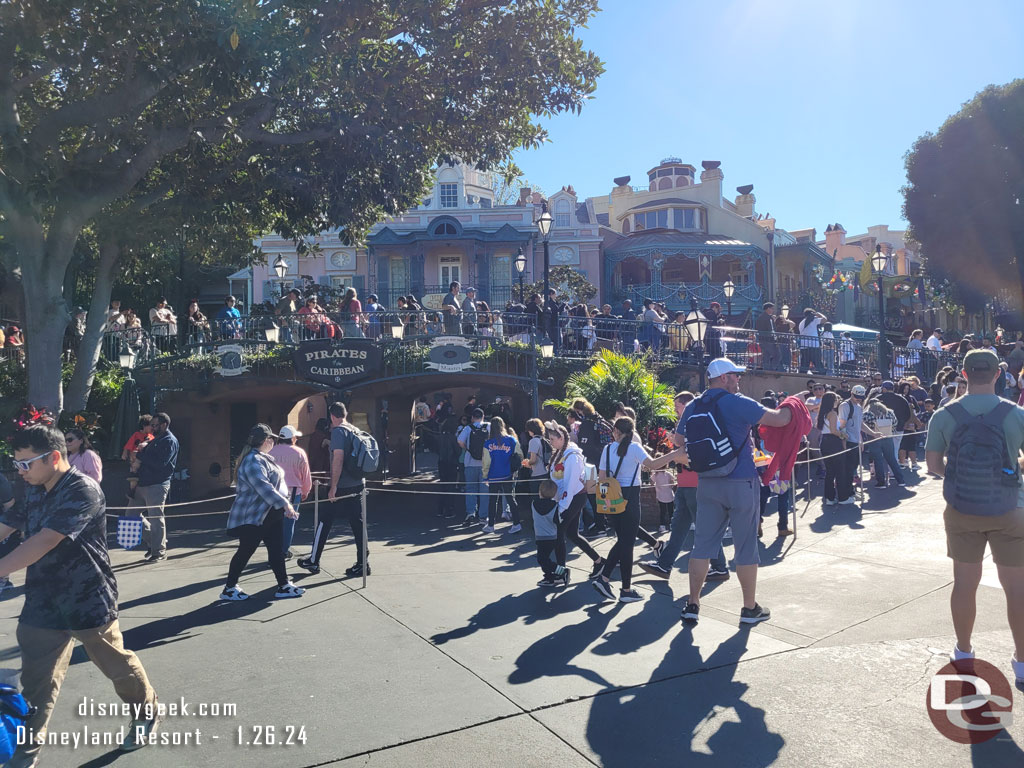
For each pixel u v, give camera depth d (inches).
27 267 493.7
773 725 152.9
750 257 1365.7
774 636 205.9
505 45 491.5
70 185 448.1
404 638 216.7
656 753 143.7
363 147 529.3
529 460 414.0
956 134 1352.1
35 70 437.7
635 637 210.7
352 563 330.0
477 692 174.9
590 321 661.3
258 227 665.0
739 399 216.8
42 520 139.6
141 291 1163.9
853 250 1854.1
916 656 184.9
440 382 644.7
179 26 416.2
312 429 563.5
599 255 1299.2
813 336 747.4
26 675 141.0
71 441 323.9
